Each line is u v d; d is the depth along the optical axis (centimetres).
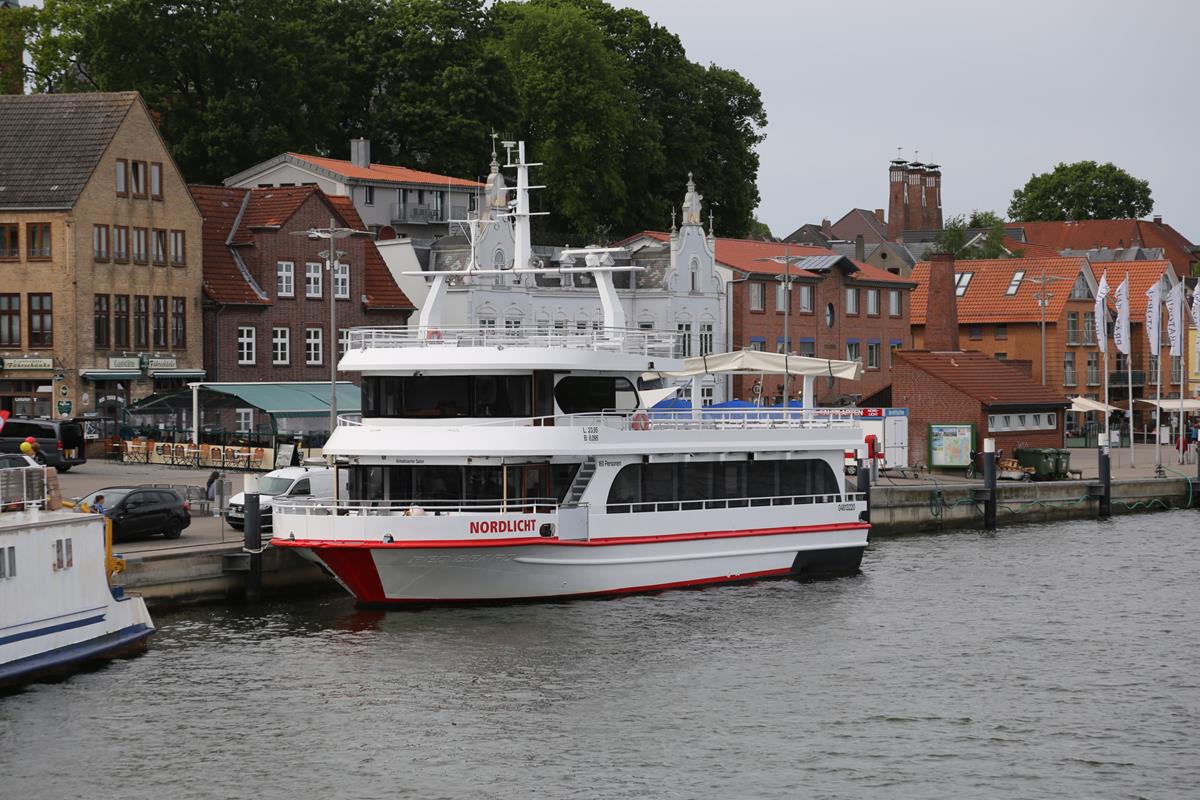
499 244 8844
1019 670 3844
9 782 2988
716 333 9744
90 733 3241
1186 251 18425
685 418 4875
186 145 9206
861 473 5841
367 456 4309
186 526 4712
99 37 9012
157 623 4109
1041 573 5275
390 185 9644
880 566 5378
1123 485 7494
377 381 4375
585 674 3722
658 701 3522
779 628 4231
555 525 4275
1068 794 2970
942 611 4531
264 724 3319
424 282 8819
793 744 3241
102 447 7144
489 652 3881
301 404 7138
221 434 7188
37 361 7288
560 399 4456
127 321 7531
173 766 3073
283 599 4447
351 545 4150
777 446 4816
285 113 9594
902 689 3656
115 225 7469
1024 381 8075
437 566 4191
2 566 3450
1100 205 19275
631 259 9644
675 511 4562
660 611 4347
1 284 7344
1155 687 3697
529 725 3341
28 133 7544
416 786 2989
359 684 3603
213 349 7894
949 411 7719
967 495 6706
